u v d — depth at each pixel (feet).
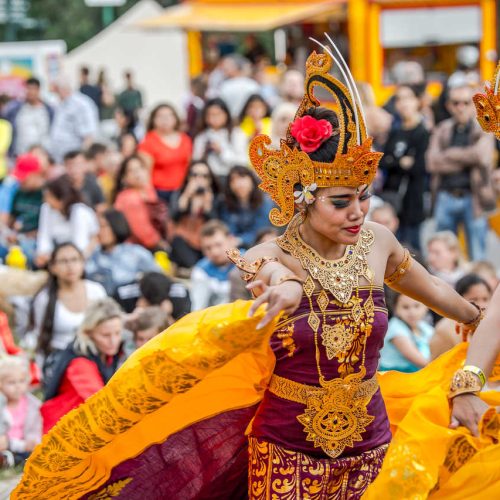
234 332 23.44
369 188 25.35
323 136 24.47
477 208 76.69
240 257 24.95
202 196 64.80
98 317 41.91
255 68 117.29
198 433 27.43
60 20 268.41
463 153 75.87
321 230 24.81
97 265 60.95
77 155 75.46
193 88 112.78
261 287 23.59
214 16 136.98
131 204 68.33
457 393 25.54
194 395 26.22
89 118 107.24
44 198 74.02
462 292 43.91
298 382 25.26
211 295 55.57
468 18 118.11
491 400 28.30
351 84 24.70
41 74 158.30
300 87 87.76
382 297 25.71
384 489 25.88
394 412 28.43
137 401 24.59
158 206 70.33
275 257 25.23
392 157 76.28
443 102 90.58
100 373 42.42
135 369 24.39
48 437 25.73
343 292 25.07
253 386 26.02
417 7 118.73
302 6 135.13
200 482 28.07
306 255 25.14
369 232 25.96
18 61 158.30
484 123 26.96
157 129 80.07
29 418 45.44
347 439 25.72
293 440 25.58
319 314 24.95
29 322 53.16
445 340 35.99
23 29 258.37
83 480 26.81
